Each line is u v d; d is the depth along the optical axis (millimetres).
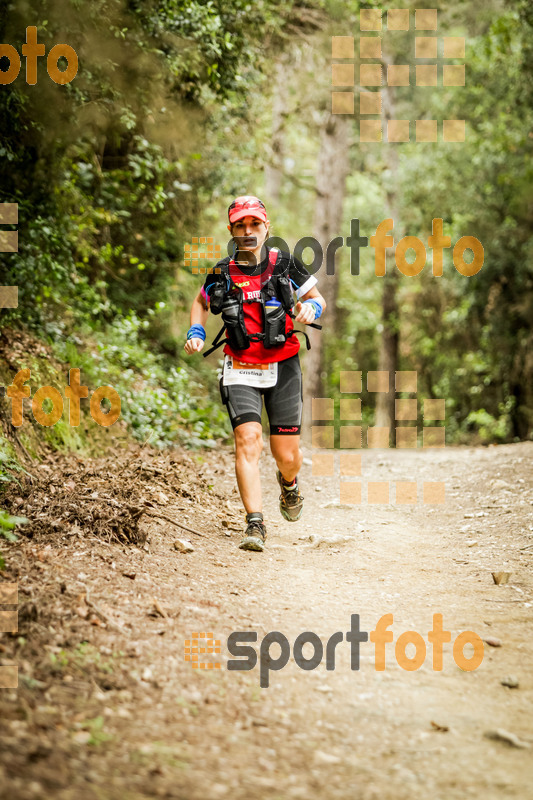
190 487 8906
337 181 33062
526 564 7098
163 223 17812
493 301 31750
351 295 44500
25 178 11461
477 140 30109
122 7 11000
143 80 12281
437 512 9469
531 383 32281
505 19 22906
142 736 3557
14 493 6895
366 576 6629
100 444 10391
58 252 12180
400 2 23422
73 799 2961
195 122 15719
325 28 20375
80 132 12359
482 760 3723
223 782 3289
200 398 14922
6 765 3082
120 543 6270
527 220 29891
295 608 5594
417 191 33531
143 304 17719
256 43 16406
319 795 3295
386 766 3619
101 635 4496
